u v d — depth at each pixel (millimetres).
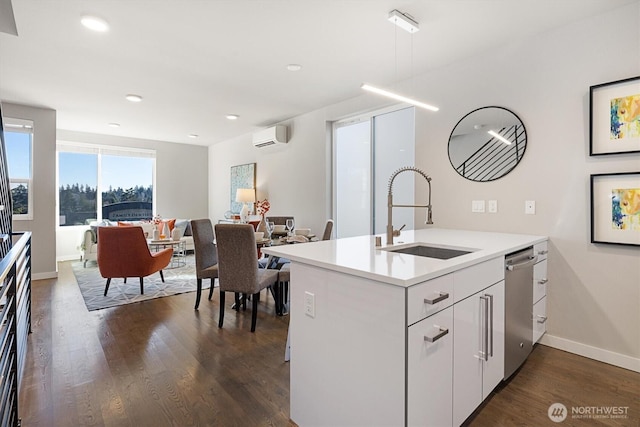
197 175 8023
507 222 2883
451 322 1508
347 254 1793
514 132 2828
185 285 4520
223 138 7133
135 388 2047
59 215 6414
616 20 2312
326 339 1570
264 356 2467
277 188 5789
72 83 3777
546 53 2641
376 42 2818
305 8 2324
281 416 1797
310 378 1656
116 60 3168
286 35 2701
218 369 2277
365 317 1393
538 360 2408
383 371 1328
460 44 2855
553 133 2613
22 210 4719
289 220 4242
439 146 3373
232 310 3506
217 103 4559
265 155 6090
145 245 4023
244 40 2781
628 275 2289
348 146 4672
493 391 1999
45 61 3184
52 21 2479
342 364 1493
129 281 4719
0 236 2033
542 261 2551
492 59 2961
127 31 2629
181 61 3195
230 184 7211
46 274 4855
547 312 2652
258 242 3707
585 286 2471
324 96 4258
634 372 2240
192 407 1864
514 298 2100
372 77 3594
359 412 1424
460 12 2371
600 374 2207
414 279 1267
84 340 2742
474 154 3098
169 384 2094
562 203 2574
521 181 2797
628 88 2254
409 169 2180
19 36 2699
